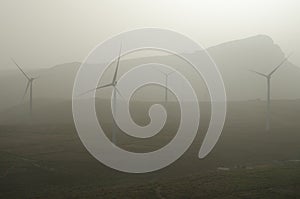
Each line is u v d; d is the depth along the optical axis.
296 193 57.12
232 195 56.78
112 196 59.47
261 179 67.00
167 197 57.53
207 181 67.50
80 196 61.81
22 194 71.50
